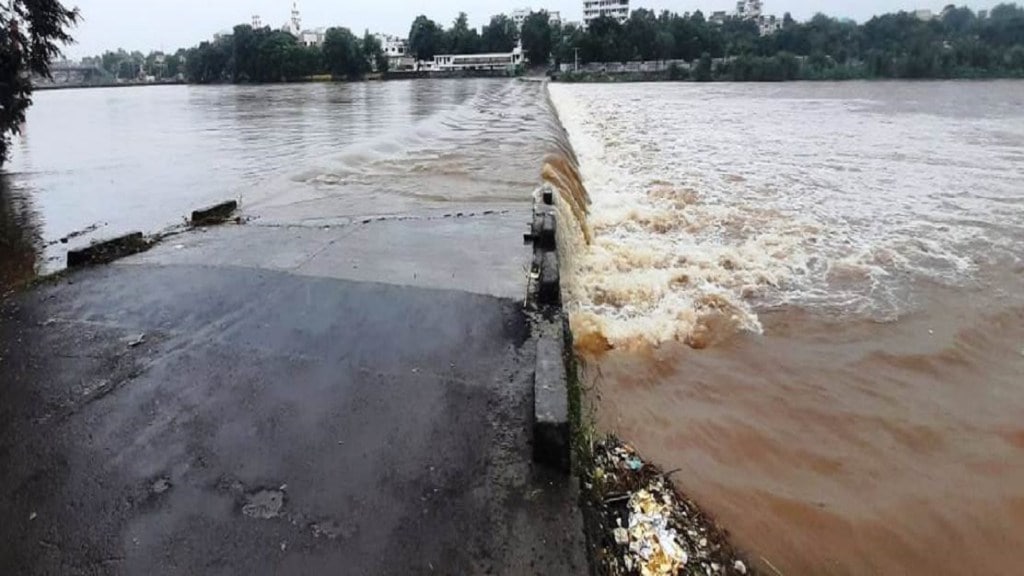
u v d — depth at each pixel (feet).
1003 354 26.35
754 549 14.62
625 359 23.79
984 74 237.86
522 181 43.68
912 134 92.48
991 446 20.15
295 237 27.32
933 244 40.01
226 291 20.76
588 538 11.24
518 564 10.11
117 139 81.92
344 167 50.75
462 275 22.11
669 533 13.61
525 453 12.65
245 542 10.48
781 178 58.90
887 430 20.71
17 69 44.16
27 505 11.30
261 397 14.55
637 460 16.03
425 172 48.24
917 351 26.22
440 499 11.43
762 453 18.75
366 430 13.34
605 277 31.55
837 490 17.51
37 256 31.19
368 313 18.93
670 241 38.83
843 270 35.19
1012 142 84.48
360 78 306.96
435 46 355.77
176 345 17.10
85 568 10.01
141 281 21.79
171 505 11.29
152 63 480.64
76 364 16.14
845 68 255.50
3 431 13.39
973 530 16.52
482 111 106.01
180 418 13.83
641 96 174.40
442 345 16.94
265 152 66.33
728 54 299.17
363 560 10.13
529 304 19.54
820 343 26.61
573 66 302.66
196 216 31.89
